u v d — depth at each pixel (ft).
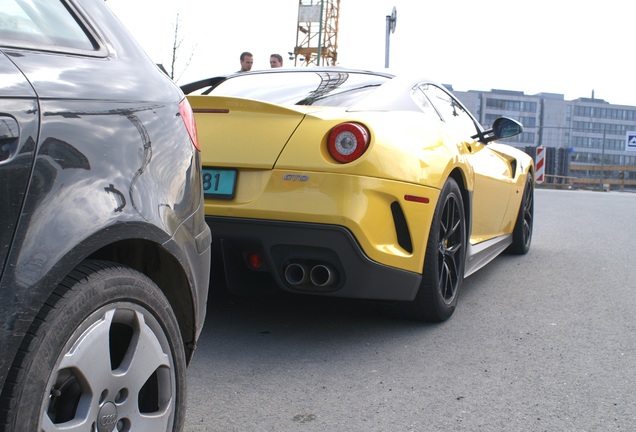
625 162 342.44
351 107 11.88
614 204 43.37
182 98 7.23
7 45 5.49
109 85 6.16
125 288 5.91
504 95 321.73
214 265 12.22
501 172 17.25
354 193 10.39
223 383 9.67
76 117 5.64
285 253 10.62
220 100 11.23
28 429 5.07
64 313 5.33
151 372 6.22
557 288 16.08
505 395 9.48
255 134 10.85
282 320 12.75
